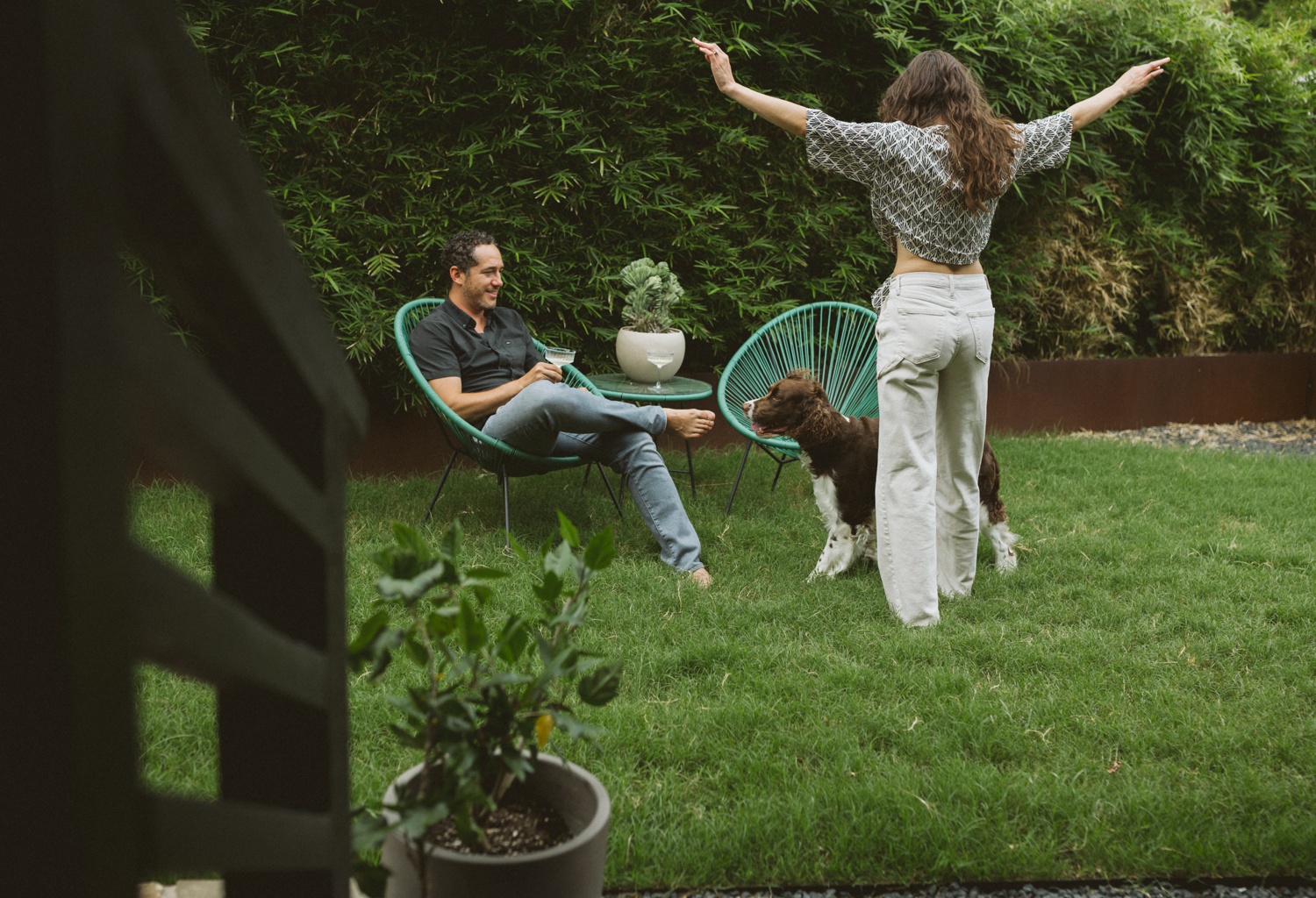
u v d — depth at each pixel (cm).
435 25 472
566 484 463
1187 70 620
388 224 471
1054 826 191
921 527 301
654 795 196
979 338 298
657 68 506
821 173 552
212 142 63
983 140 281
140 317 56
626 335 439
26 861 52
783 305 546
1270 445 652
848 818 189
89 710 52
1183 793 202
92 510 52
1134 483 490
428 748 124
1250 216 691
